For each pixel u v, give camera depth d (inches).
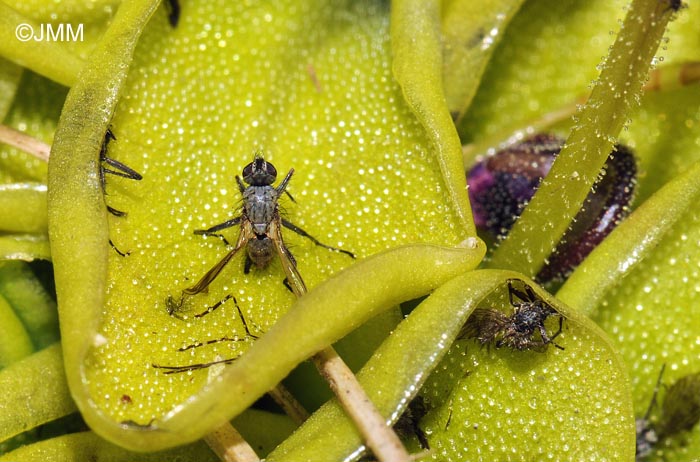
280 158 5.0
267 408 5.0
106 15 5.2
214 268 4.8
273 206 4.9
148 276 4.8
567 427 4.8
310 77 5.1
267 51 5.2
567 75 5.4
